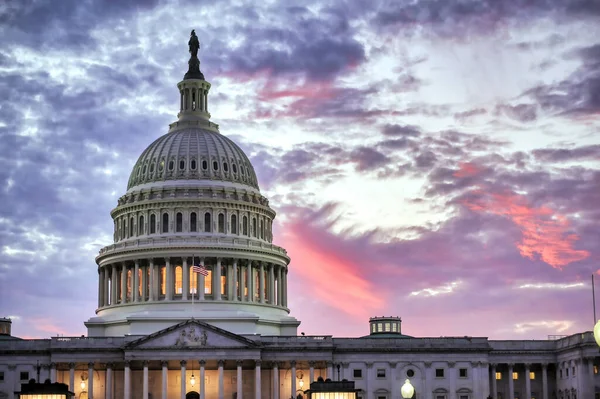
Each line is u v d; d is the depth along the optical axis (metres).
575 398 191.88
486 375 194.38
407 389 113.75
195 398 189.38
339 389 119.94
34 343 189.12
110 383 186.88
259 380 185.00
